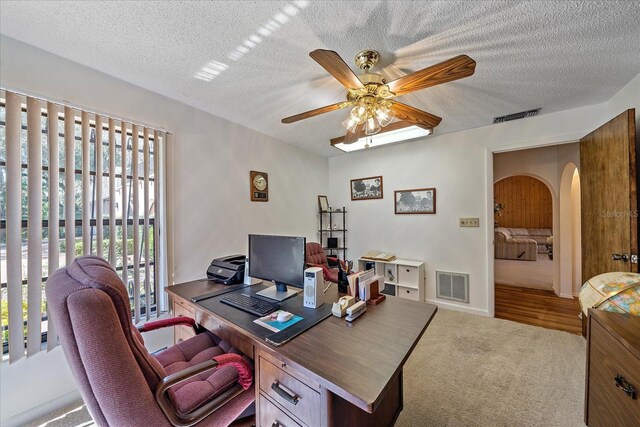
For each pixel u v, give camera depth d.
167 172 2.20
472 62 1.25
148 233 2.07
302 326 1.20
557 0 1.20
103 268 0.89
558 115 2.57
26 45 1.52
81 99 1.73
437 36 1.45
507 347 2.27
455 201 3.22
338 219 4.29
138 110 2.03
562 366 1.97
